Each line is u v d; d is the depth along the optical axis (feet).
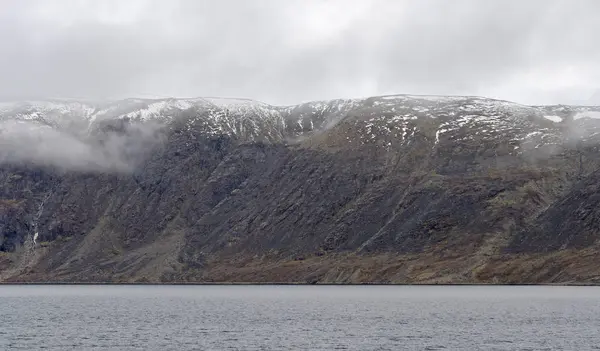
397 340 420.77
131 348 396.98
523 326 482.69
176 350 388.98
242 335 449.06
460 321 518.37
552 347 388.78
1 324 521.24
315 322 523.70
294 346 401.29
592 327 473.26
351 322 520.83
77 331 474.90
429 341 415.64
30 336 449.48
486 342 409.08
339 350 386.32
